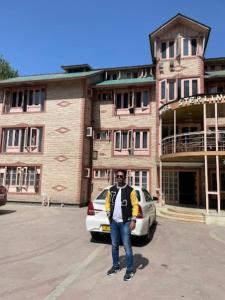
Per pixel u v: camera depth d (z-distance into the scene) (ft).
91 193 70.03
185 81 65.21
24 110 72.74
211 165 63.21
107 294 14.94
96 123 72.08
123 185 18.85
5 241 26.81
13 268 18.88
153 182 66.23
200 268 20.31
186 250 25.77
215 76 64.34
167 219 47.19
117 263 18.47
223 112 56.29
